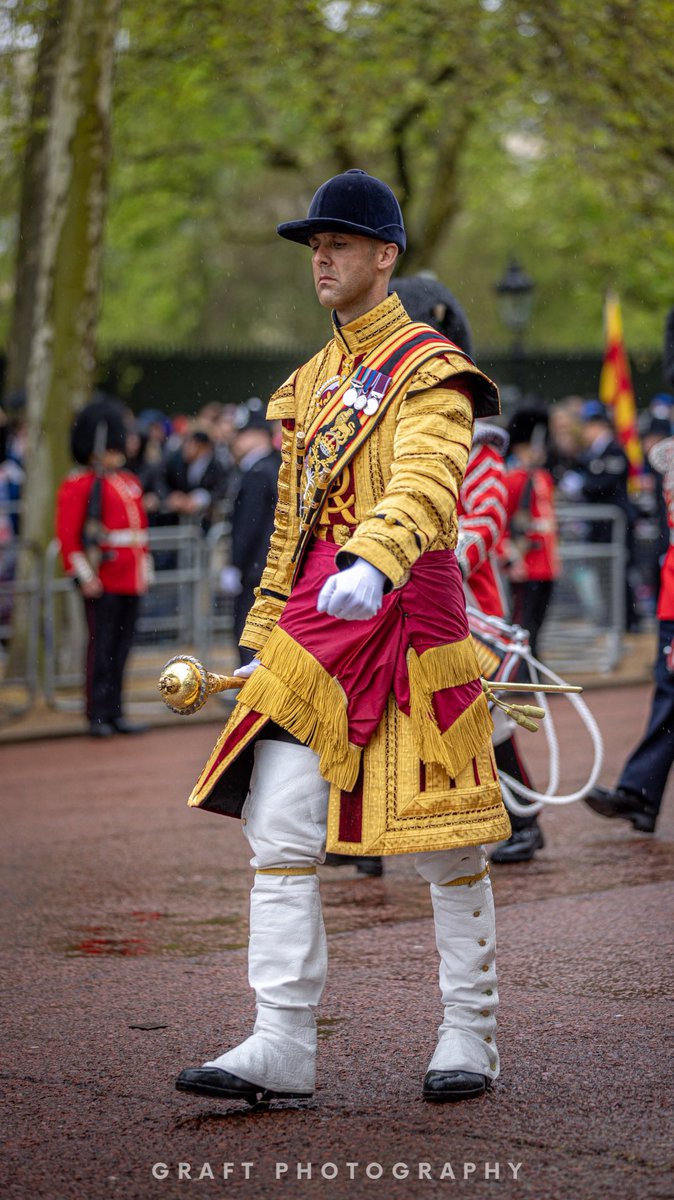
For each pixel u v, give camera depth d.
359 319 10.38
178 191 65.56
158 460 44.56
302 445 10.57
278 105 54.53
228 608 38.47
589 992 13.16
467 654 10.30
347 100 49.16
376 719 9.98
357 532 9.38
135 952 15.04
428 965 14.18
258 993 10.35
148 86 48.62
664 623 19.17
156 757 28.42
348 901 16.95
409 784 9.98
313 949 10.32
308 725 10.00
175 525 43.78
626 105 43.97
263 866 10.33
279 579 10.76
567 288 91.25
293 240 10.41
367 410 10.12
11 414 47.25
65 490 30.62
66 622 35.47
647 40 42.19
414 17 46.06
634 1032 12.05
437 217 57.62
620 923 15.45
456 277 98.50
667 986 13.29
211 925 16.11
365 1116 10.39
